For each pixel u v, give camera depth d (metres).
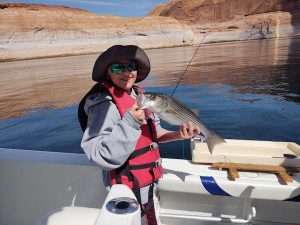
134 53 1.30
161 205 1.65
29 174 1.65
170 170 1.59
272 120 4.87
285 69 5.82
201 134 1.41
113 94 1.24
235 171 1.51
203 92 5.62
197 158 1.66
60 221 0.97
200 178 1.49
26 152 1.77
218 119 4.86
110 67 1.25
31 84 5.88
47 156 1.70
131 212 0.88
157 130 1.46
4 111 5.68
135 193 1.23
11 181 1.69
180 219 1.63
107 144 1.08
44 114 5.54
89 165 1.59
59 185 1.64
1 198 1.72
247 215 1.56
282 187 1.38
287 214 1.54
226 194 1.46
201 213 1.62
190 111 1.37
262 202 1.55
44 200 1.67
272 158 1.56
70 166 1.60
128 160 1.24
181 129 1.28
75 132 5.03
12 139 4.87
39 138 4.89
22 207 1.71
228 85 5.67
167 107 1.28
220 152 1.66
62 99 5.81
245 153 1.67
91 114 1.20
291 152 1.63
